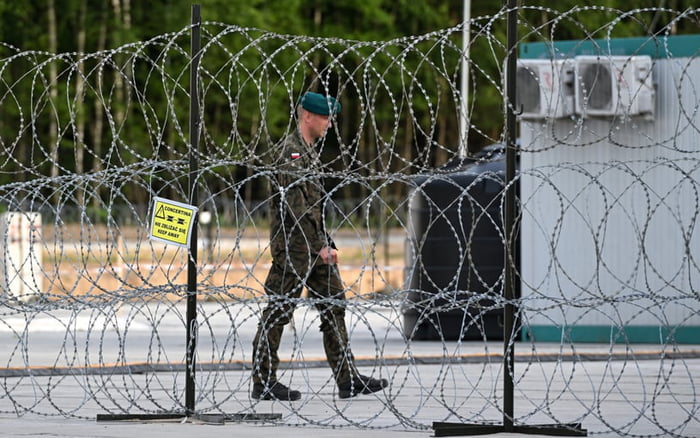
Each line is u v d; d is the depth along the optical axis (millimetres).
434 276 45812
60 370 33219
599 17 144750
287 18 169500
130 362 36781
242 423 22875
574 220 44250
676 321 43719
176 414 23297
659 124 42906
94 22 162000
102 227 72938
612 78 42094
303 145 26156
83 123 148875
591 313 44438
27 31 158375
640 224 43656
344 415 24516
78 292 66125
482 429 21188
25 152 146250
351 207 83688
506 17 21812
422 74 168875
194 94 22875
